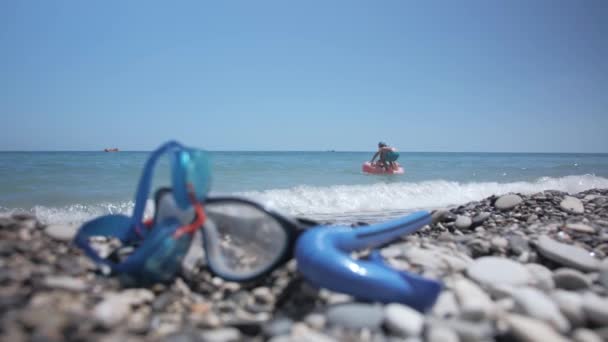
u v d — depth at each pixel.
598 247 3.60
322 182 13.08
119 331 1.66
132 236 2.82
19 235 2.75
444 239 4.12
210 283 2.58
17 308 1.68
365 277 2.13
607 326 1.90
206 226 2.57
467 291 2.29
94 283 2.23
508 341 1.81
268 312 2.23
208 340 1.72
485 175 17.22
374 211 8.02
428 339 1.74
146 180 2.60
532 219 5.07
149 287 2.34
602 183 13.90
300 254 2.29
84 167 16.75
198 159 2.42
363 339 1.79
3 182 11.23
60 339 1.47
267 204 2.48
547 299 2.07
